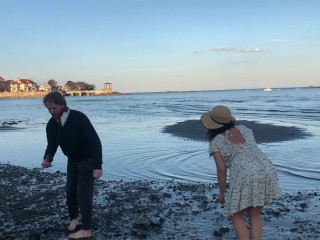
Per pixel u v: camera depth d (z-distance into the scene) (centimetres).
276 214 458
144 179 701
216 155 309
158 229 414
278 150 960
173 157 900
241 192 299
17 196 584
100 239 388
